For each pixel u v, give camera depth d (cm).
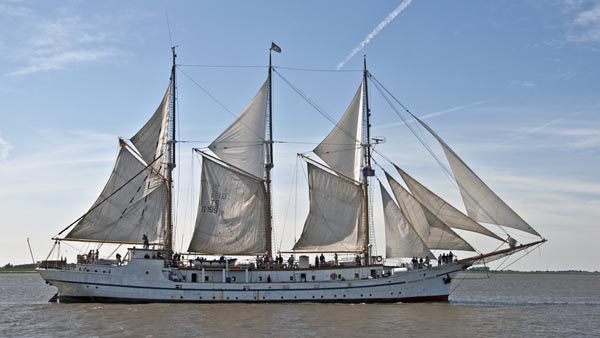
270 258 6309
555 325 4647
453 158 5972
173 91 6700
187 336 3919
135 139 6500
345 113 6588
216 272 5978
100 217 6269
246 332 4059
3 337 3950
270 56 6900
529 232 5816
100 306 5603
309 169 6562
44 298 8350
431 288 6025
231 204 6562
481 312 5366
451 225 6034
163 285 5806
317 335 3956
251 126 6769
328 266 6012
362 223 6369
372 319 4684
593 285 16450
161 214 6481
